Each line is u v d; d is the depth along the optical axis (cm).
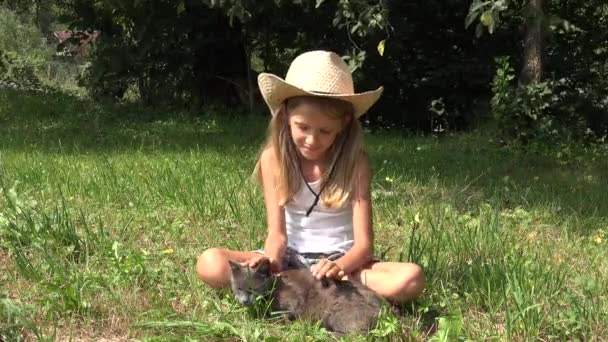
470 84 891
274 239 261
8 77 1526
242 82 1016
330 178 261
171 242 325
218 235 333
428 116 937
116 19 988
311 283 247
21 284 272
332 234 263
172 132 772
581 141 703
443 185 453
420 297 263
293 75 254
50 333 239
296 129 252
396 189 436
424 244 310
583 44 890
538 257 312
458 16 907
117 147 625
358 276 256
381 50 405
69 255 296
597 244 344
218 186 416
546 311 256
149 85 1016
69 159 520
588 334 243
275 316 246
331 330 241
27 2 1504
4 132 750
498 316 257
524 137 667
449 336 234
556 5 872
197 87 1014
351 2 520
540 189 458
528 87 669
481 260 300
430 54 929
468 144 677
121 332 243
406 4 883
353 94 249
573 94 846
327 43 922
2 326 231
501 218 377
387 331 231
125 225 338
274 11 908
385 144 675
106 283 267
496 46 914
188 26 950
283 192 262
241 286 244
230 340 237
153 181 424
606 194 450
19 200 345
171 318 249
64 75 2041
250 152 579
